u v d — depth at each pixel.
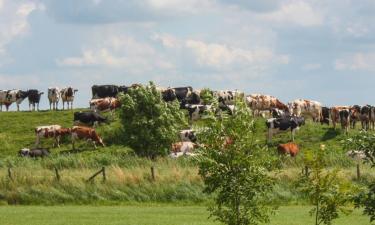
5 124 65.62
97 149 56.69
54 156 52.28
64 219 29.14
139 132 54.59
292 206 34.53
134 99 55.69
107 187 37.06
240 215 19.44
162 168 41.88
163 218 29.36
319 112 64.94
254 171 19.19
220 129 19.34
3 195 36.66
